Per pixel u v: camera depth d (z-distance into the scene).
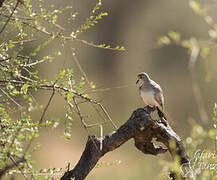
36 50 6.10
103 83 37.06
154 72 37.47
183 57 36.06
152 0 37.91
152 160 18.23
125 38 39.03
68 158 22.55
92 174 18.66
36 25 6.07
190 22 32.88
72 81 6.18
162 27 36.81
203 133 5.09
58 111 25.53
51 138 24.59
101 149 6.68
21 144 5.43
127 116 28.84
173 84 35.09
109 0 38.91
